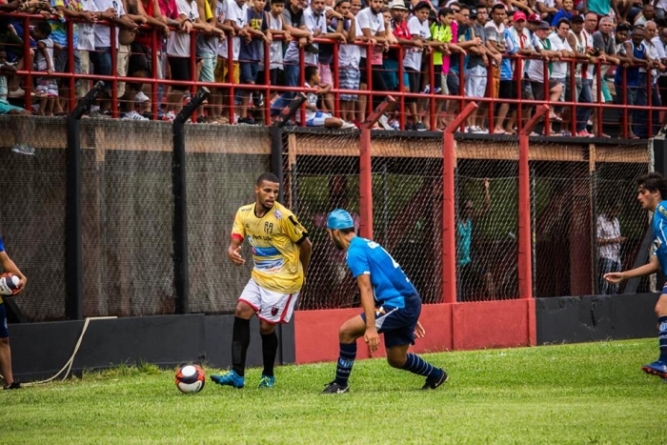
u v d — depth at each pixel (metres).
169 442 22.50
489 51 54.41
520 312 53.25
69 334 40.25
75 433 24.19
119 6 44.22
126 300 42.56
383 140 49.75
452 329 50.81
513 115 56.81
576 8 63.84
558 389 32.34
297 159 47.69
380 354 48.88
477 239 53.44
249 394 31.23
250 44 47.47
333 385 31.23
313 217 48.22
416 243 51.34
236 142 45.38
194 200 44.44
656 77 63.19
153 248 43.19
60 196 41.16
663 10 68.25
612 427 23.83
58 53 43.53
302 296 47.53
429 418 25.36
